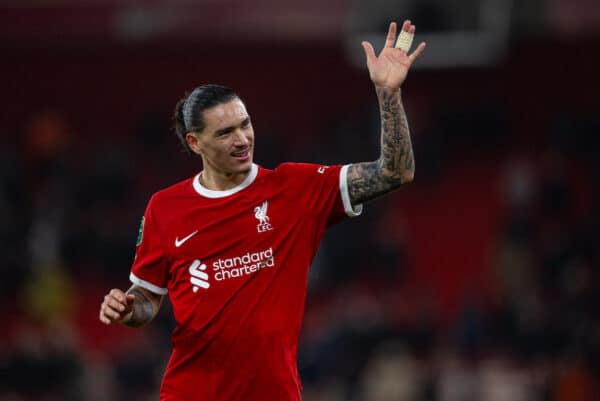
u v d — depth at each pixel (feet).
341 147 248.11
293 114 272.92
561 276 214.69
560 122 252.21
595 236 222.48
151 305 54.60
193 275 52.34
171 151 264.11
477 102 261.24
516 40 251.60
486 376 190.60
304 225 52.70
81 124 275.80
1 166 249.96
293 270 52.37
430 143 251.39
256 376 51.47
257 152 256.52
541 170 244.22
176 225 52.85
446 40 204.33
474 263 238.48
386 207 244.83
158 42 271.90
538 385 184.34
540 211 238.07
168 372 53.83
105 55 277.44
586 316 201.46
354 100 271.28
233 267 51.98
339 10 266.98
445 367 193.77
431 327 195.83
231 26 268.21
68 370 193.26
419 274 237.25
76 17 270.87
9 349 206.28
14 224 237.04
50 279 222.48
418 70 266.57
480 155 255.70
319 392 186.91
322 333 197.88
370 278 226.99
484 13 201.87
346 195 53.06
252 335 51.39
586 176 246.06
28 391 191.11
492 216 245.65
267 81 274.98
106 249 233.14
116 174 248.52
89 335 224.33
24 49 277.64
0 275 227.20
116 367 191.31
